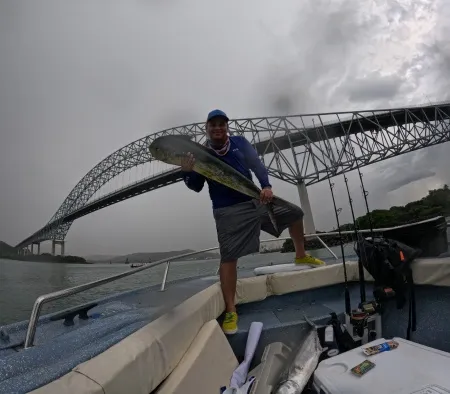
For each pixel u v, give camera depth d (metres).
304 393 2.35
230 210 2.99
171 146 2.49
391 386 1.93
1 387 1.21
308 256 4.14
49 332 2.35
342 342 2.85
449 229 4.07
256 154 3.22
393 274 3.08
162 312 2.21
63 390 1.16
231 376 2.29
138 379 1.50
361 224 4.59
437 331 2.93
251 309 3.53
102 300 3.35
